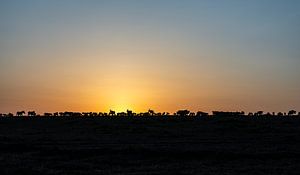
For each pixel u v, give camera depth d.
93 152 52.88
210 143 67.75
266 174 39.88
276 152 52.75
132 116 160.38
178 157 50.38
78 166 44.28
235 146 61.59
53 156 51.56
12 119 147.25
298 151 54.59
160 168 43.31
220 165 45.38
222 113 160.50
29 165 44.22
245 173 40.28
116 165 45.91
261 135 83.06
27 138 74.75
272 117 148.50
